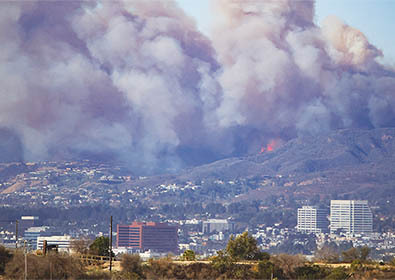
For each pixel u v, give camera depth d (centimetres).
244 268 17800
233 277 17338
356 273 17475
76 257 17238
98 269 17475
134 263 17325
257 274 17400
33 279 15288
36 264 15650
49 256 16238
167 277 17200
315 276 17275
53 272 15825
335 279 16912
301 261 17962
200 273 17462
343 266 18288
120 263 17412
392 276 17062
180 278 17275
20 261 15625
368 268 17888
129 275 16650
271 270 17312
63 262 16300
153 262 17838
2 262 16012
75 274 16100
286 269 17688
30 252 17912
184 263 18112
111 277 16300
